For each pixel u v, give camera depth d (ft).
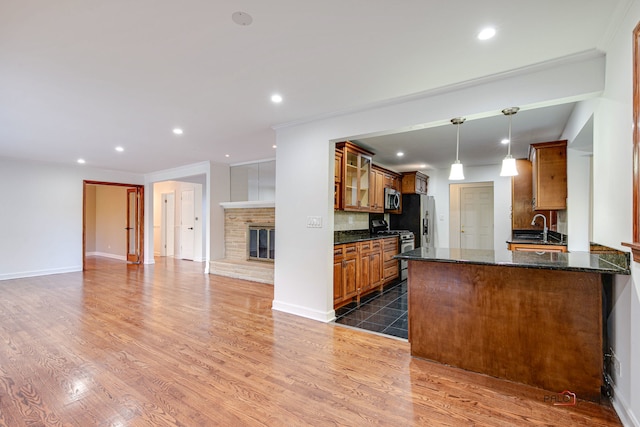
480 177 20.88
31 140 14.47
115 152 17.29
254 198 20.63
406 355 8.54
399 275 18.24
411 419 5.86
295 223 12.05
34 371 7.54
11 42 6.44
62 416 5.87
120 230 27.66
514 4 5.34
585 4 5.35
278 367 7.82
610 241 6.77
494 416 5.95
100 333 9.96
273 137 14.19
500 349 7.39
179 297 14.47
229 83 8.49
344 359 8.28
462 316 7.84
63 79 8.18
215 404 6.29
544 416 5.97
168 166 22.04
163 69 7.70
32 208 19.63
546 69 7.52
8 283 17.44
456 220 24.17
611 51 6.48
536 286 7.05
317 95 9.29
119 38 6.35
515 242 13.62
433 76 8.04
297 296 11.97
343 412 6.07
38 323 10.85
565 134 12.12
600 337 6.47
